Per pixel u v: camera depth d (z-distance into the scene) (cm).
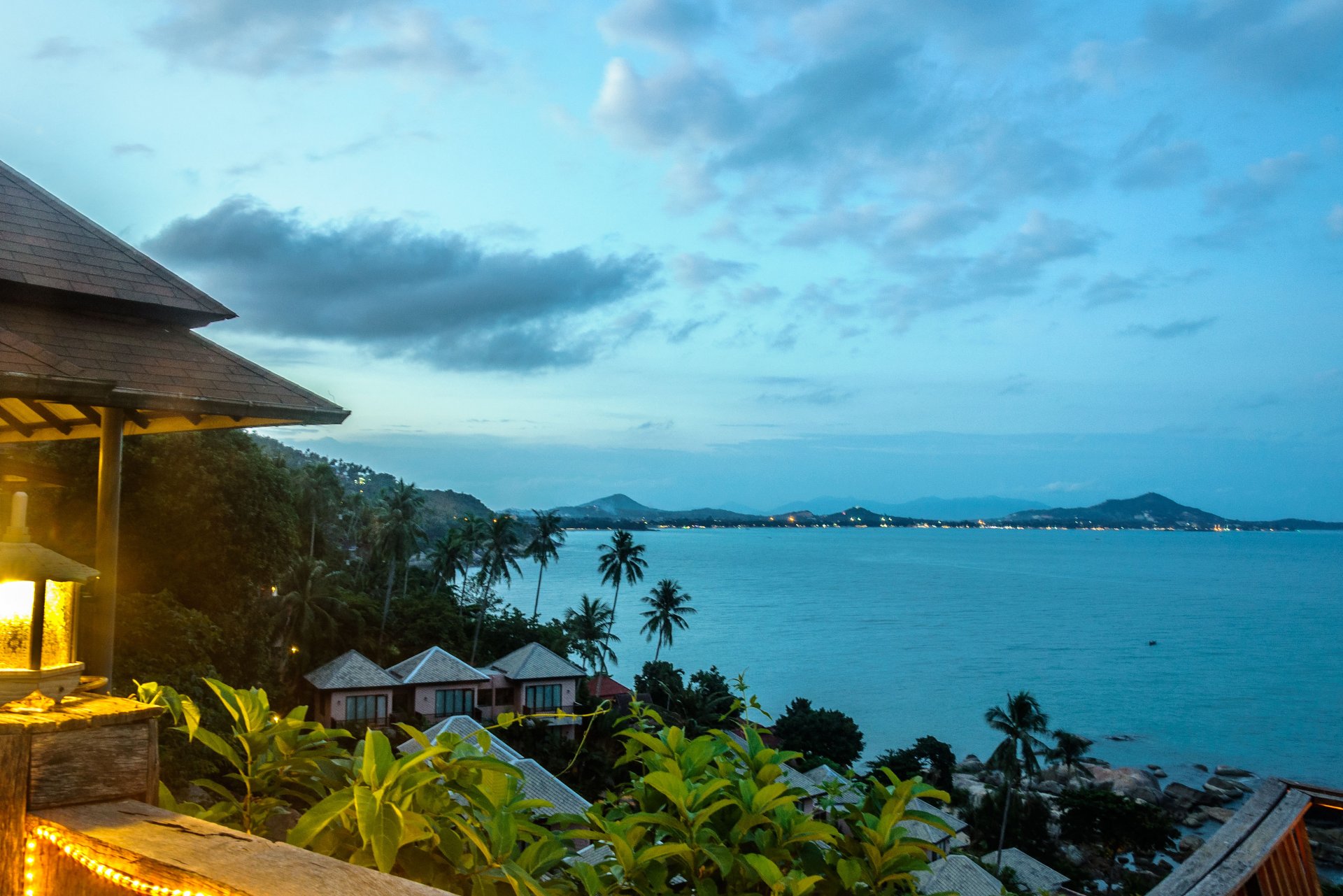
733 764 286
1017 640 14738
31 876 199
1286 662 13300
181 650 2145
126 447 2622
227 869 165
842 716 6241
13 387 450
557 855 248
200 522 2698
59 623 230
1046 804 5647
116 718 216
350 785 261
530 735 3738
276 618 4725
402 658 5784
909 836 258
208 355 642
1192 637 15438
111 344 600
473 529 7250
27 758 201
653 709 314
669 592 7638
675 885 262
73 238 656
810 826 247
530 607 18062
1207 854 416
